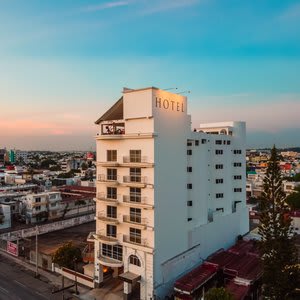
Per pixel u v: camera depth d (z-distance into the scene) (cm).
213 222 5434
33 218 8400
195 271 4281
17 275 4819
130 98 4194
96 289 4272
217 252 5259
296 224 7256
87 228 7656
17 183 13138
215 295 3158
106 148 4400
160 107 4134
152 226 3950
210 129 6681
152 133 3938
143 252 3972
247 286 3931
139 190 4088
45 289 4322
